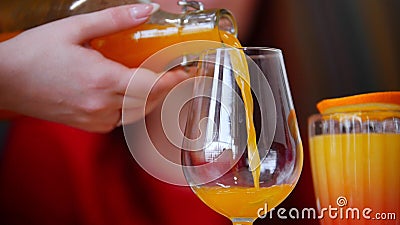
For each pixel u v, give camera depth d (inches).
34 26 33.3
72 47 31.5
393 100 27.4
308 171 40.3
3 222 45.8
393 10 60.4
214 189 24.2
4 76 31.8
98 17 30.9
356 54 56.6
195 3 31.8
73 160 45.1
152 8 30.6
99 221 44.4
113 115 33.3
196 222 41.7
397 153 27.0
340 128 27.6
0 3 33.3
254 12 51.2
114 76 31.3
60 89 32.0
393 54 58.1
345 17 56.7
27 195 45.7
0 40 33.7
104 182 44.4
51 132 45.9
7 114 36.8
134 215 43.4
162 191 42.4
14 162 46.1
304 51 54.6
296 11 54.0
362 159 27.1
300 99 55.0
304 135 51.9
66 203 45.3
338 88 55.9
